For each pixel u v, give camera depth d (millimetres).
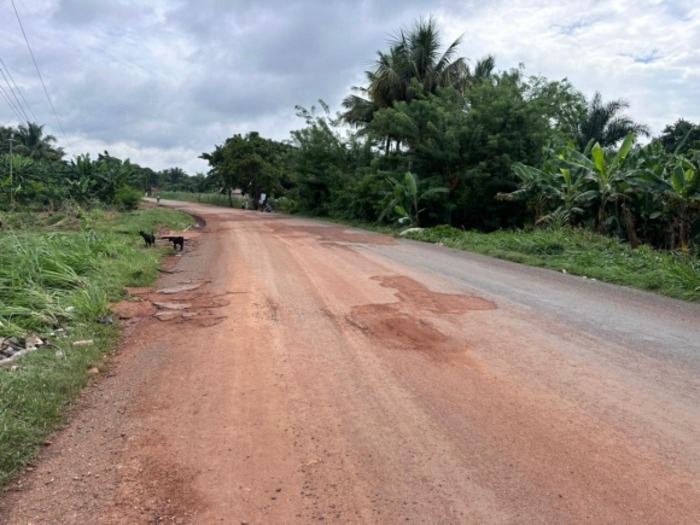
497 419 3596
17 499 2729
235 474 2959
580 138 31828
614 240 11938
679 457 3100
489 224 20984
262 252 12312
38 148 59844
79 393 4043
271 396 4004
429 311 6527
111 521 2562
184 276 9078
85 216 20812
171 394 4055
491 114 19578
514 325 5902
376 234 17797
